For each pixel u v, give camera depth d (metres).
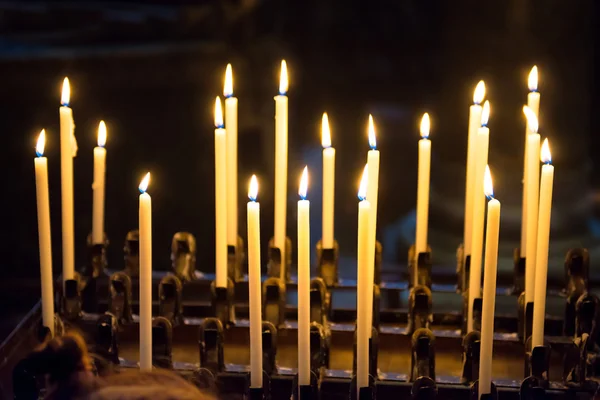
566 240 4.02
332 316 2.59
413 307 2.48
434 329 2.57
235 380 2.39
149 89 4.50
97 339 2.42
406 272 2.88
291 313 2.60
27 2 4.44
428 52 4.86
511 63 4.29
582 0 4.17
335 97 4.89
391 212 4.30
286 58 4.65
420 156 2.54
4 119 4.30
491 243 2.29
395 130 4.80
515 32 4.25
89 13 4.39
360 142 4.79
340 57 4.87
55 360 2.21
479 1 4.32
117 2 4.56
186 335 2.52
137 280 2.65
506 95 4.30
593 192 4.28
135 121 4.51
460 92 4.52
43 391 2.40
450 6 4.44
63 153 2.51
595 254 3.87
